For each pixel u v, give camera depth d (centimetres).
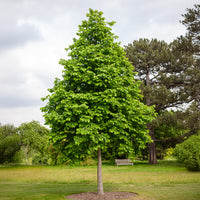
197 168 2006
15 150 3812
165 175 1744
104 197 971
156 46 3178
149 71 3206
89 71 995
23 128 3891
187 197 912
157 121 2620
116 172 2128
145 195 978
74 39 1160
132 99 1085
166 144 3197
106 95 979
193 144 2050
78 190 1184
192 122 2519
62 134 998
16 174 2142
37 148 3800
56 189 1225
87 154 995
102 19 1168
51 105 1041
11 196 1004
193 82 2638
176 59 2862
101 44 1113
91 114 937
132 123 1063
